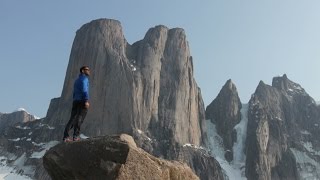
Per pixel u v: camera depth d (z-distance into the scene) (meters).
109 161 17.61
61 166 18.02
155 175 18.34
